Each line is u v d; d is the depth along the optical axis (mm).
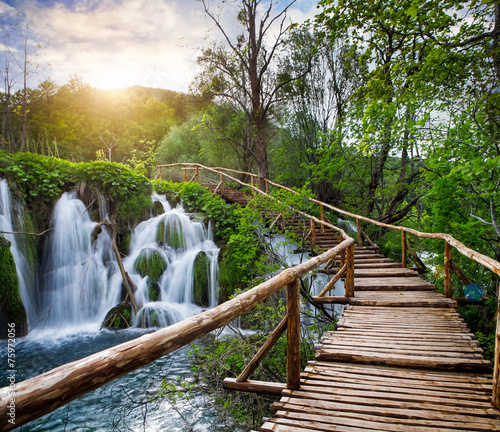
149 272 9883
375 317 4715
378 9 8625
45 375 946
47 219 9836
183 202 13305
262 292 2223
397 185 10867
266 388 2834
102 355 1105
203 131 21672
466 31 6684
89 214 10594
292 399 2555
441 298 5383
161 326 8367
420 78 6387
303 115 17328
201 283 9945
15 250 8703
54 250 9594
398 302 5238
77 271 9500
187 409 4805
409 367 3215
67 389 961
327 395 2609
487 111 5031
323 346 3654
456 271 5418
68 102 33094
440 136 7238
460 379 2898
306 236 9359
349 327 4328
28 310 8641
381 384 2818
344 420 2246
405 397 2561
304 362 5367
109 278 9797
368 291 6125
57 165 10516
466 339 3771
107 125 32250
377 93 7207
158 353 1298
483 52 6273
